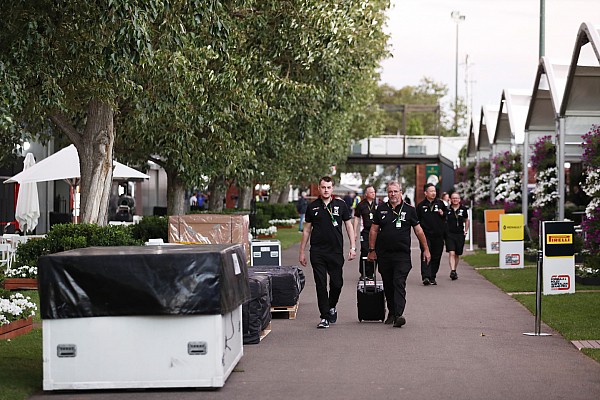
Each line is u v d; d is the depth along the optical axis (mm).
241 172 31969
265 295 15023
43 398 10492
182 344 10711
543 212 33031
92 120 22250
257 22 27359
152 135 26438
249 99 27297
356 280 25422
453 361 12633
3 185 38281
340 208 16125
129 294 10633
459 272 28141
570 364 12406
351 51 32469
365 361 12617
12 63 17500
